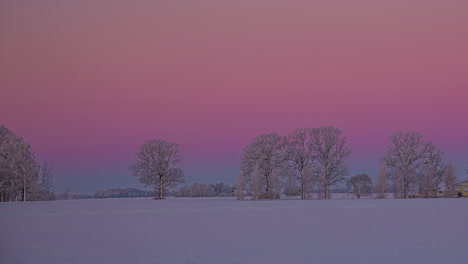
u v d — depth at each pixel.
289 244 25.89
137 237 29.42
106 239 28.58
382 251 23.36
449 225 34.97
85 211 57.50
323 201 89.69
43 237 29.80
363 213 48.53
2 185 99.06
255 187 105.88
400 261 20.83
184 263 20.81
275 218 43.03
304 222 38.50
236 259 21.64
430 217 42.31
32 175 104.00
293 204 74.69
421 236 28.70
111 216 47.78
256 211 54.59
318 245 25.44
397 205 65.69
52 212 55.66
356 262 20.69
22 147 100.38
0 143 102.00
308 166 107.62
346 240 27.22
